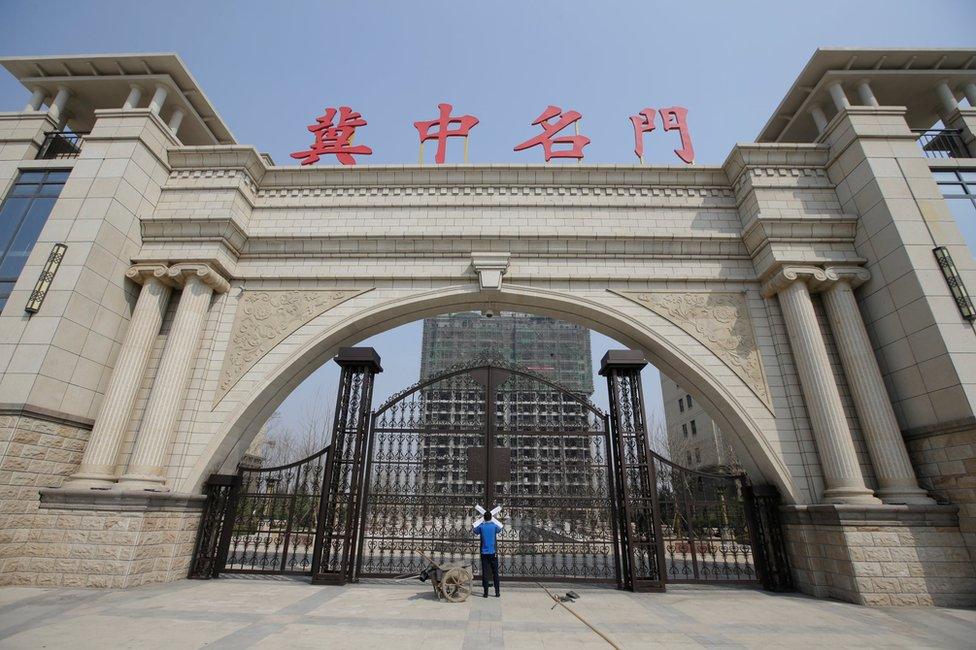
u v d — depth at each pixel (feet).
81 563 22.90
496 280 31.32
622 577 25.62
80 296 26.63
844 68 32.58
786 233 29.89
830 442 25.61
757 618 19.34
